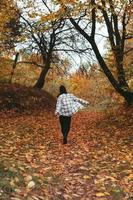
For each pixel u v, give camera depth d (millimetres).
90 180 9469
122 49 19359
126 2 17203
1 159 9641
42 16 17203
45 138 15586
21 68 36031
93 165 10883
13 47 29375
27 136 15758
